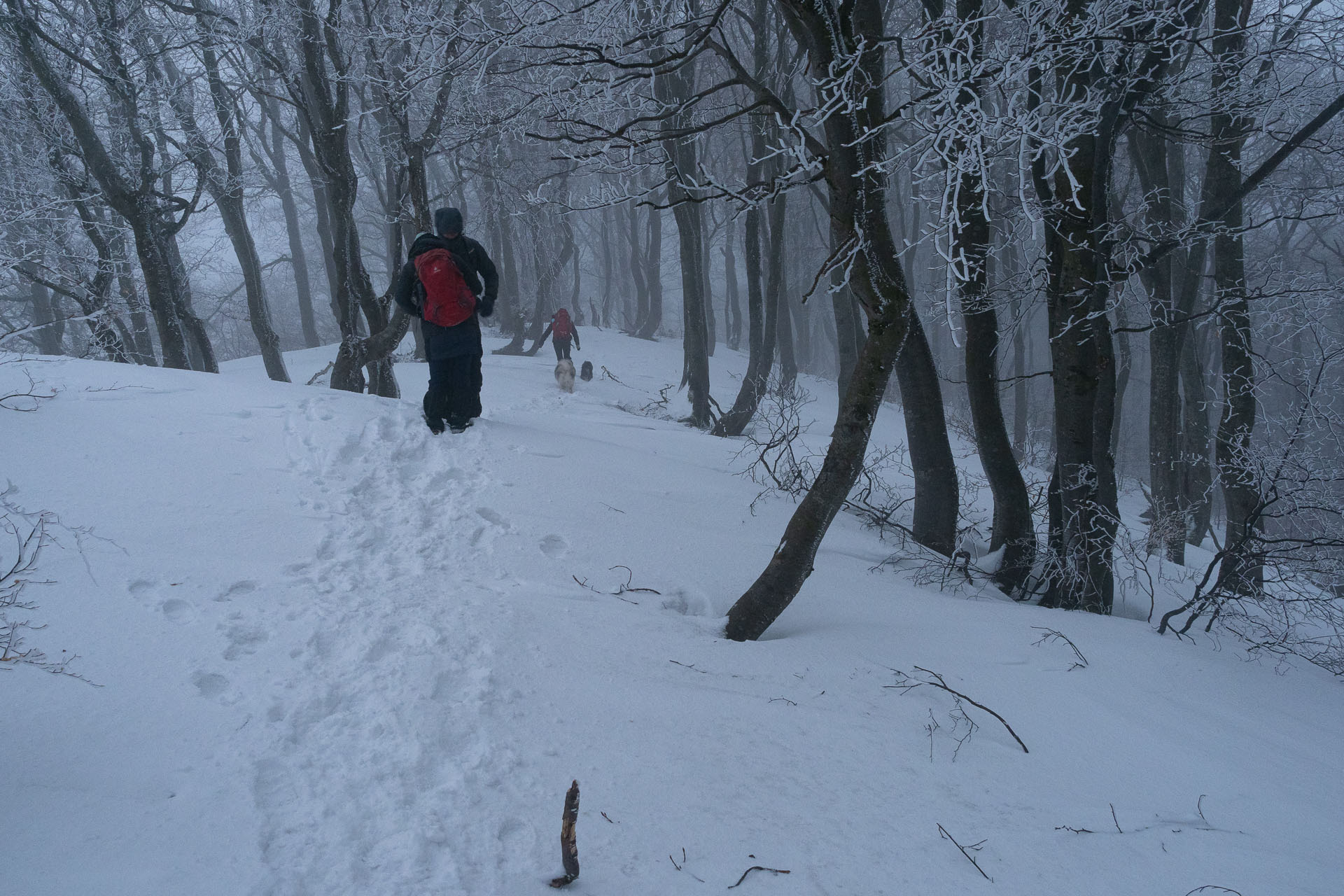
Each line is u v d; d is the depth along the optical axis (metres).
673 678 3.56
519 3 4.88
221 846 2.22
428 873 2.23
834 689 3.69
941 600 5.31
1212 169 8.38
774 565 4.23
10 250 9.22
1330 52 5.75
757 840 2.54
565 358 17.61
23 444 4.49
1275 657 5.12
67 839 2.14
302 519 4.53
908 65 3.70
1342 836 2.98
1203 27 6.86
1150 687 4.16
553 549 4.92
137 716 2.72
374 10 7.41
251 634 3.37
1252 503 7.73
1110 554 5.86
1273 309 7.05
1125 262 6.17
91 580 3.48
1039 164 5.61
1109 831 2.84
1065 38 4.28
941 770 3.12
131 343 13.01
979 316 6.51
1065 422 5.94
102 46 9.31
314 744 2.75
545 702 3.19
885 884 2.39
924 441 6.95
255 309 14.09
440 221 6.10
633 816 2.58
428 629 3.59
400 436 5.88
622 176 4.94
